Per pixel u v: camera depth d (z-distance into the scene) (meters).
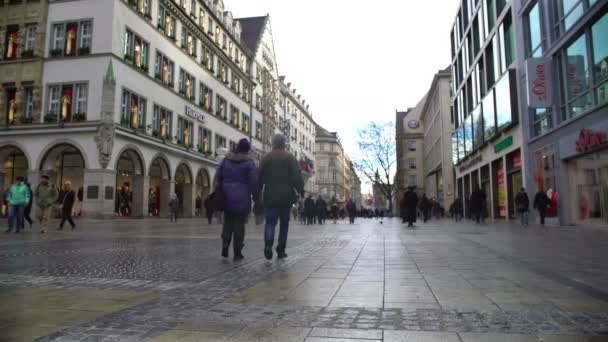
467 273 5.67
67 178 30.38
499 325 3.23
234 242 7.22
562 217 19.95
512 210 27.00
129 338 2.94
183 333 3.05
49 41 30.17
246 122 55.72
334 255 7.75
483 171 33.41
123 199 32.06
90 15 29.64
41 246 9.56
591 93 17.30
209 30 44.94
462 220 33.34
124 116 30.47
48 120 29.33
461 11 39.12
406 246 9.51
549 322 3.31
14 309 3.78
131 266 6.39
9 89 30.59
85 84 29.17
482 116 31.70
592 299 4.12
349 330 3.11
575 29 17.98
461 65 39.97
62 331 3.10
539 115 22.50
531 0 22.39
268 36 65.12
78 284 4.96
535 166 22.80
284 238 7.27
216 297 4.25
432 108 62.53
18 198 14.10
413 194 20.75
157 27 34.78
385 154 60.66
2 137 30.05
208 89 44.53
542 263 6.66
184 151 38.56
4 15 31.11
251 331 3.09
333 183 115.50
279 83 70.50
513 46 25.58
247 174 7.12
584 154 18.19
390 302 4.01
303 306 3.86
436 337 2.94
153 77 34.06
